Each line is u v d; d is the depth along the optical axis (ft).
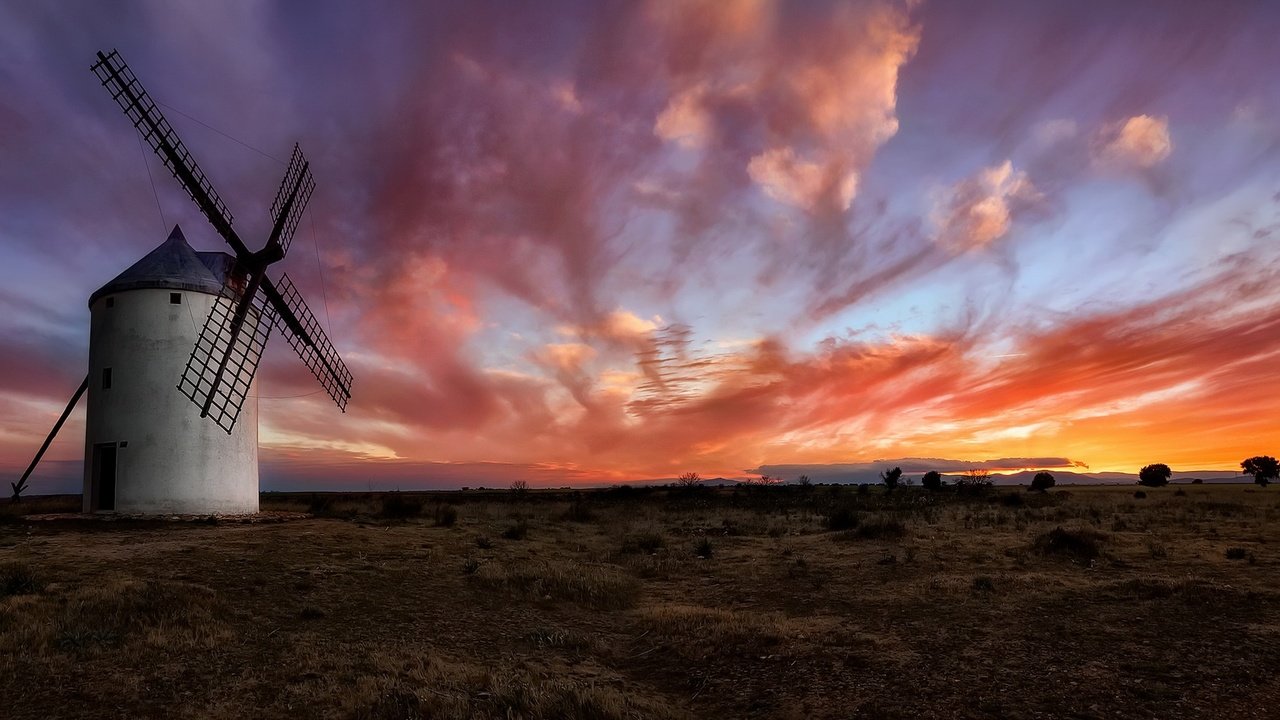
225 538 69.31
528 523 115.75
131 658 33.40
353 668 34.68
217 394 90.74
